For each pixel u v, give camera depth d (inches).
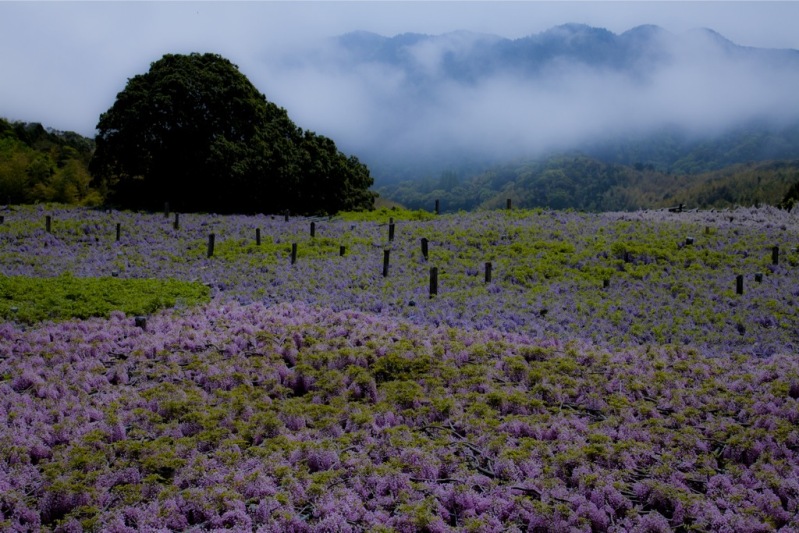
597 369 649.6
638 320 823.7
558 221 1477.6
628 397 593.0
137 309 829.2
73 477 435.2
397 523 394.0
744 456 485.7
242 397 569.3
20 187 2586.1
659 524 398.0
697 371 645.3
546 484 434.9
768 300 904.3
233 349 700.0
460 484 435.8
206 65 1991.9
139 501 418.3
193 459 459.8
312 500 420.2
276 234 1441.9
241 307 882.1
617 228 1378.0
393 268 1104.2
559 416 548.1
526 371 629.9
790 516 410.9
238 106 1972.2
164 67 1942.7
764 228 1395.2
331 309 861.8
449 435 509.0
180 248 1314.0
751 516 404.2
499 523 398.0
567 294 945.5
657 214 1649.9
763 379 630.5
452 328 767.7
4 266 1106.1
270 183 1985.7
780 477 452.1
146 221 1561.3
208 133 1924.2
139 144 1852.9
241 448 486.6
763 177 6968.5
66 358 660.1
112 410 541.3
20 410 533.0
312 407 543.5
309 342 722.2
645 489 434.6
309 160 2068.2
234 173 1868.8
